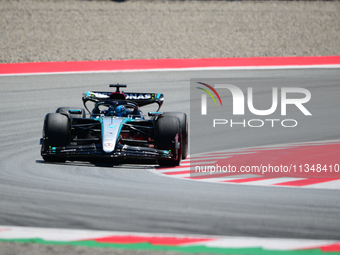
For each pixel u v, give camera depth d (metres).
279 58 75.12
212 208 20.30
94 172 26.75
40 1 104.06
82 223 18.03
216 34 89.19
